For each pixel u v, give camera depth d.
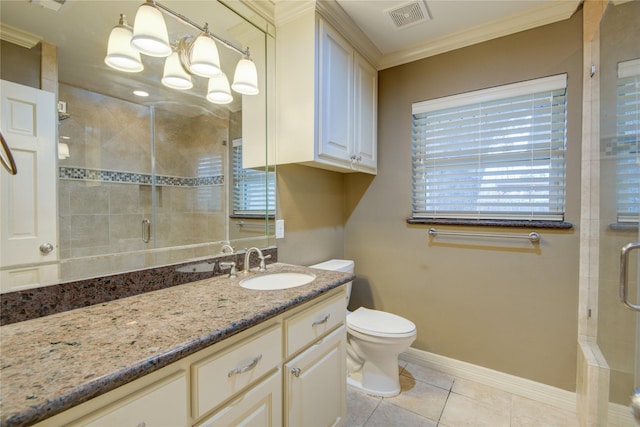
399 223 2.24
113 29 1.12
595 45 1.54
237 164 1.62
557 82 1.69
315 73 1.57
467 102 1.96
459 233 2.00
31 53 0.93
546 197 1.77
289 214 1.93
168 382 0.72
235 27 1.56
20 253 0.91
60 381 0.58
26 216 0.92
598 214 1.53
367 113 2.09
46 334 0.79
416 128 2.18
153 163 1.27
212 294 1.16
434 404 1.73
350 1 1.58
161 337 0.77
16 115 0.91
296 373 1.12
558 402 1.71
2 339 0.76
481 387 1.90
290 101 1.66
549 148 1.75
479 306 1.95
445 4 1.62
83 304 1.01
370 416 1.63
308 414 1.21
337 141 1.75
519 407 1.70
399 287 2.25
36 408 0.51
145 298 1.11
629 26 1.18
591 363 1.42
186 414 0.76
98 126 1.09
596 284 1.54
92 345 0.73
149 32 1.10
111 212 1.13
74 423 0.57
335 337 1.39
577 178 1.66
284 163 1.71
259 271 1.56
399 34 1.90
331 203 2.33
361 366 1.97
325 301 1.33
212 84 1.50
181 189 1.37
